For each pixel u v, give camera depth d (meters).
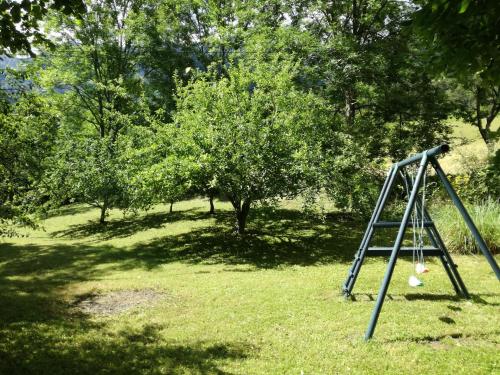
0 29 5.48
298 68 18.64
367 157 17.77
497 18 3.66
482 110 23.48
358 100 20.50
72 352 5.68
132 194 14.78
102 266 12.41
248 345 5.77
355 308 7.13
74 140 21.95
